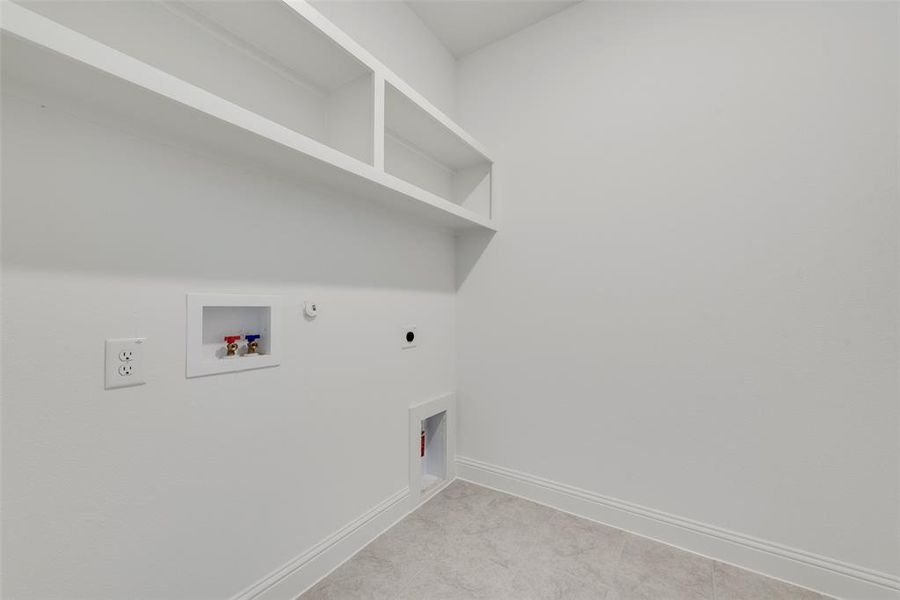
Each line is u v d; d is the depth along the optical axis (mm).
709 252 1449
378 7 1594
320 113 1328
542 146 1852
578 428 1736
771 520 1334
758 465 1359
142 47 885
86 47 626
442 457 2023
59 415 766
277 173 1166
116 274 841
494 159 1994
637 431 1593
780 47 1332
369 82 1232
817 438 1270
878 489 1187
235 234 1065
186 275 959
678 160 1512
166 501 924
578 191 1746
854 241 1220
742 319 1391
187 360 959
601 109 1691
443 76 2039
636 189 1601
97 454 815
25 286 728
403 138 1718
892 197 1173
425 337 1873
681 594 1235
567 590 1250
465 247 2098
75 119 784
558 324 1795
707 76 1459
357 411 1470
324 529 1326
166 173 921
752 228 1374
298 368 1242
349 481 1430
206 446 1003
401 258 1705
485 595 1226
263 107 1144
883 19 1187
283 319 1194
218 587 1025
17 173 718
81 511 794
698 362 1470
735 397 1401
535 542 1509
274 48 1123
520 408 1905
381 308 1592
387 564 1372
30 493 734
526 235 1896
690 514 1475
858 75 1217
